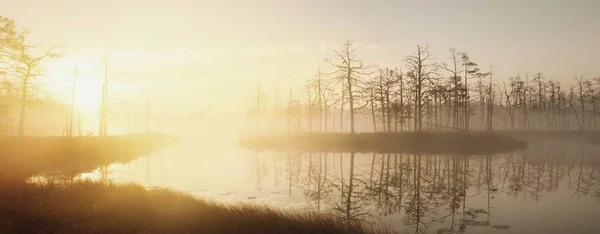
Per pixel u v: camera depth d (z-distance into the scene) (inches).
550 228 516.7
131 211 493.4
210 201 611.8
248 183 897.5
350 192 781.9
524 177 965.8
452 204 667.4
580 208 629.9
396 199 714.2
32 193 574.9
